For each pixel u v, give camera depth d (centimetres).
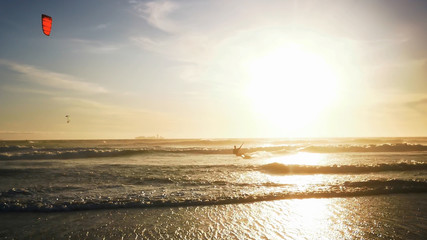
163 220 752
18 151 2862
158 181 1259
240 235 655
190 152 3056
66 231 665
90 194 1005
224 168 1686
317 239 634
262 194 1028
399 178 1348
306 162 2145
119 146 4397
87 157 2583
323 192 1076
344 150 3478
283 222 753
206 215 803
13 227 689
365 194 1068
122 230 675
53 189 1083
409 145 3566
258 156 2694
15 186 1137
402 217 796
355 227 716
